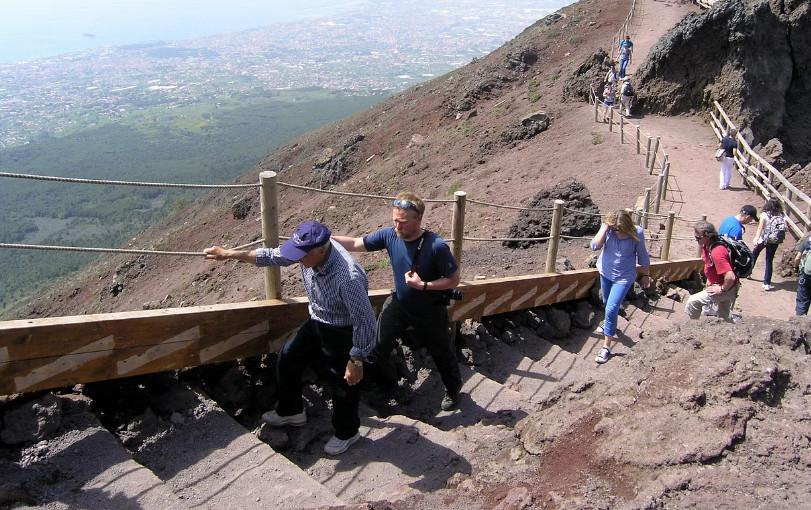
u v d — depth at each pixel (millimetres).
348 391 4285
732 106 21438
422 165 28531
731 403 3266
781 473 2918
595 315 8445
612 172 17500
